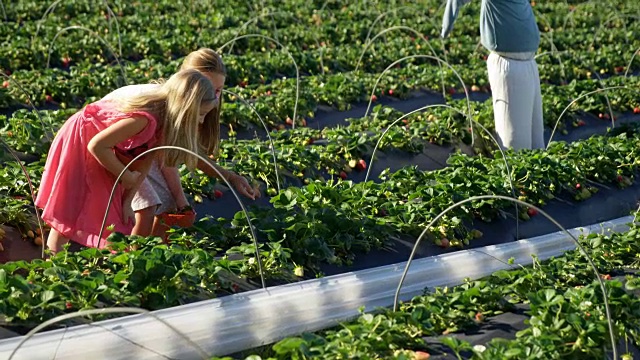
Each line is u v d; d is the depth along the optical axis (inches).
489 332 222.8
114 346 207.9
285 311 237.1
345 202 305.1
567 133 485.1
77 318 215.8
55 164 257.4
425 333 220.1
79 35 572.7
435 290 258.1
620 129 453.1
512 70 408.8
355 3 808.9
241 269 252.4
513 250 290.0
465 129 424.5
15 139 345.7
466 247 311.9
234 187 335.9
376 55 606.2
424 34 719.1
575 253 278.1
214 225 276.5
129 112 246.1
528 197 352.5
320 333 240.7
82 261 241.1
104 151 246.2
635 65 648.4
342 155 383.6
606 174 390.6
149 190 266.8
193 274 231.8
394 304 233.0
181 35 614.9
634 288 250.2
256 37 625.0
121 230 260.5
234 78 518.9
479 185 329.4
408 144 402.0
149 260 227.8
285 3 779.4
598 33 730.8
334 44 666.2
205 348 220.7
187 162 249.6
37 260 231.9
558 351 208.5
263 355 228.1
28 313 212.2
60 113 386.6
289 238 273.1
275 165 319.3
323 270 273.4
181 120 244.4
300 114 458.0
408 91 516.4
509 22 403.2
